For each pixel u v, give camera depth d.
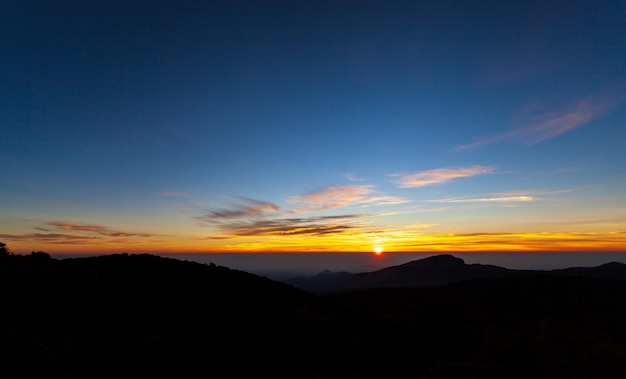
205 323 21.61
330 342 18.81
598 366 11.35
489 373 12.20
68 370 17.41
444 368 12.65
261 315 22.03
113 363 19.27
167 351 18.75
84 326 25.33
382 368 16.78
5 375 15.95
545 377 11.52
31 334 21.55
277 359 17.44
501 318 32.12
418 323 23.69
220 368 16.88
